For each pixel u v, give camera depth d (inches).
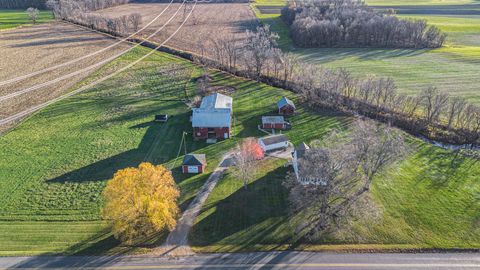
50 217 2046.0
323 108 3304.6
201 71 4318.4
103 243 1875.0
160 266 1739.7
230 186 2297.0
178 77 4151.1
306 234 1914.4
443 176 2354.8
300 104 3395.7
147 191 1876.2
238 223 1998.0
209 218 2036.2
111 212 1804.9
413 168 2437.3
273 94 3624.5
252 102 3447.3
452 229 1926.7
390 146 1996.8
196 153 2652.6
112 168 2487.7
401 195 2174.0
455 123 3011.8
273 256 1790.1
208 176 2396.7
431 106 3070.9
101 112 3336.6
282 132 2901.1
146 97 3636.8
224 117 2842.0
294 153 2411.4
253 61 4106.8
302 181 2145.7
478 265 1721.2
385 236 1891.0
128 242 1865.2
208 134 2871.6
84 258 1782.7
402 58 4790.8
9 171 2463.1
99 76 4254.4
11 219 2028.8
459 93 3590.1
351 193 2144.4
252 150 2507.4
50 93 3794.3
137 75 4256.9
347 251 1808.6
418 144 2731.3
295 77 3875.5
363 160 2058.3
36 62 4815.5
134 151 2691.9
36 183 2335.1
